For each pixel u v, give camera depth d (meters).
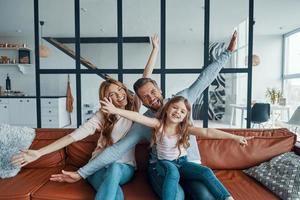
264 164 1.75
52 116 5.75
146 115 1.81
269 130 2.04
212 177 1.39
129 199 1.42
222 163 1.88
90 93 5.16
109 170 1.47
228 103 7.32
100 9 4.48
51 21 5.21
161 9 2.35
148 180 1.67
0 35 6.51
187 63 7.33
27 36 6.59
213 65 1.96
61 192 1.48
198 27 5.75
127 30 6.11
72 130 2.05
